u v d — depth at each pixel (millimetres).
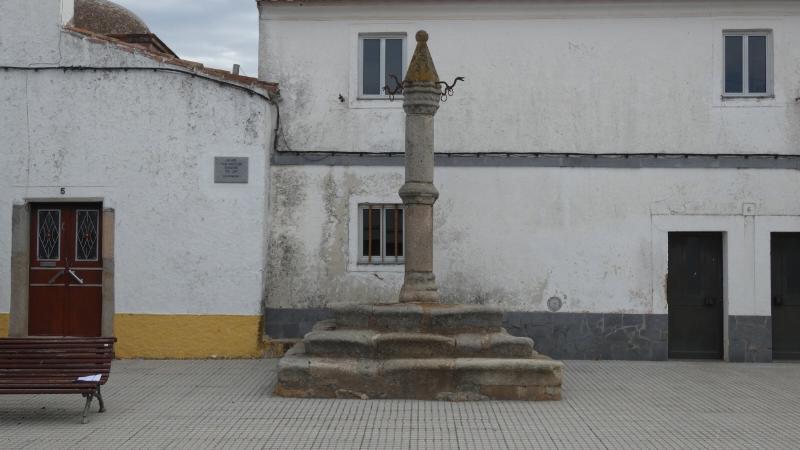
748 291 14430
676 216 14453
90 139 14312
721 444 8656
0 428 9211
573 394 11273
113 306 14234
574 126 14609
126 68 14305
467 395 10648
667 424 9531
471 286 14508
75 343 9859
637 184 14508
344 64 14750
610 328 14438
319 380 10820
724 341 14539
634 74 14609
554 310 14469
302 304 14562
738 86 14695
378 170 14609
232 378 12328
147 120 14289
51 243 14539
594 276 14453
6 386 9297
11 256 14266
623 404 10633
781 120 14453
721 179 14453
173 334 14172
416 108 11945
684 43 14570
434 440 8734
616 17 14625
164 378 12336
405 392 10703
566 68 14641
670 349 14727
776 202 14398
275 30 14820
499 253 14523
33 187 14305
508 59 14695
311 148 14703
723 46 14641
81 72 14320
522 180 14562
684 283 14758
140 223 14266
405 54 14836
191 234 14258
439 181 14602
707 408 10453
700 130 14523
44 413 9977
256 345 14141
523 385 10719
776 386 12047
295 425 9352
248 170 14250
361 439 8758
